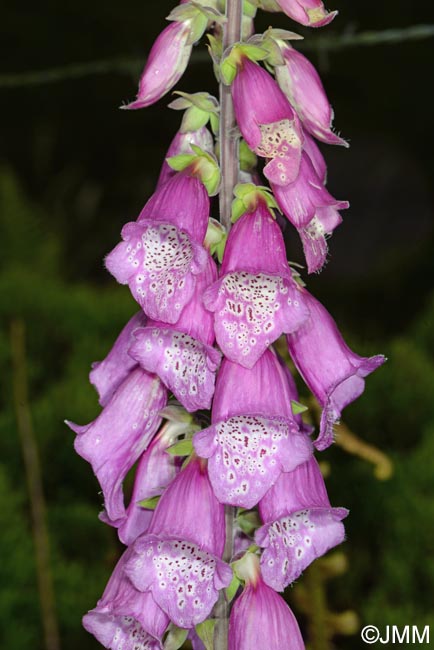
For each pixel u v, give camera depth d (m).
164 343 0.65
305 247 0.65
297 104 0.66
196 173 0.66
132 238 0.65
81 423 1.15
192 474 0.66
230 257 0.65
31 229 2.09
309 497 0.66
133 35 2.71
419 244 2.61
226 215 0.67
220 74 0.66
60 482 1.13
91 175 2.88
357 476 1.04
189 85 2.56
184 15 0.66
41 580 0.98
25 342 1.37
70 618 1.00
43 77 1.16
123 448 0.68
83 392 1.19
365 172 2.89
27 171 2.87
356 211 2.87
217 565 0.65
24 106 2.80
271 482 0.65
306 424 0.69
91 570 1.04
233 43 0.65
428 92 2.72
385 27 2.61
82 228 2.82
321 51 1.08
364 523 1.03
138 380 0.68
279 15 2.30
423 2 2.59
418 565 1.00
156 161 2.88
